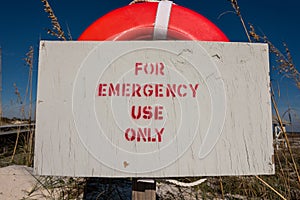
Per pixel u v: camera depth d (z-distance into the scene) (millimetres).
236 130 1347
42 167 1330
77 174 1324
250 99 1363
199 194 2486
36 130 1346
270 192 2342
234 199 2352
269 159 1342
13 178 2471
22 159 3199
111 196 2355
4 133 3803
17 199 2186
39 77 1365
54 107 1354
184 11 1808
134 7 1816
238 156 1335
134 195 1459
